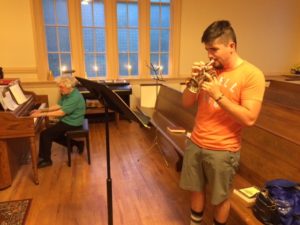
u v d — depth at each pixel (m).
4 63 4.09
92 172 2.83
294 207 1.41
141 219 2.09
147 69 4.79
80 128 3.01
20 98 3.05
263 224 1.47
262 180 1.93
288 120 1.95
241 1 4.86
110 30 4.47
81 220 2.08
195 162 1.46
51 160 3.00
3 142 2.41
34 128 2.47
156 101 4.15
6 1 3.89
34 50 4.17
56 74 4.45
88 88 1.74
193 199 1.60
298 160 1.67
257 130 2.00
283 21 5.19
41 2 4.10
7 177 2.50
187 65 4.91
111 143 3.63
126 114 1.57
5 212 2.16
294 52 5.43
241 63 1.32
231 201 1.68
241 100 1.29
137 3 4.52
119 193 2.44
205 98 1.39
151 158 3.16
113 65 4.63
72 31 4.33
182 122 3.21
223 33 1.25
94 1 4.33
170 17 4.70
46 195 2.41
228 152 1.35
